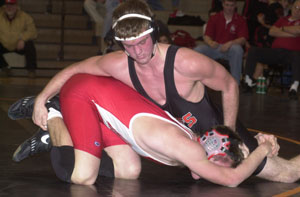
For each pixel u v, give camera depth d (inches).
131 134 112.9
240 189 114.5
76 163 113.9
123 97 115.3
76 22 474.6
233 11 350.6
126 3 102.2
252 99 317.4
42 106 125.6
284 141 179.9
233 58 347.3
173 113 116.6
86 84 118.8
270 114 251.4
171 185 116.9
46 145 132.2
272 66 357.7
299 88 394.3
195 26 438.3
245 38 350.9
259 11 404.8
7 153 145.4
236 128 122.6
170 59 108.6
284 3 395.5
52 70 420.8
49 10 469.7
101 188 111.6
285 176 122.7
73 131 115.6
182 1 483.2
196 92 116.2
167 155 109.0
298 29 327.3
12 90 309.3
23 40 386.0
